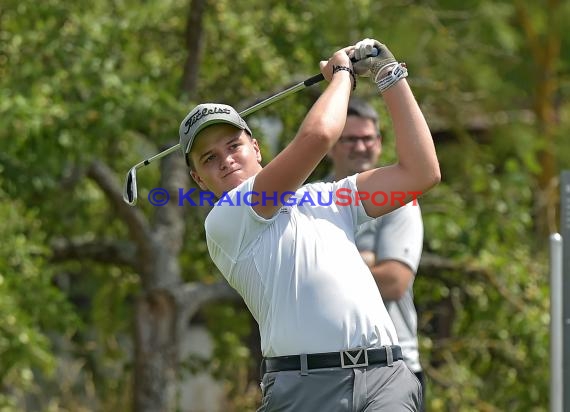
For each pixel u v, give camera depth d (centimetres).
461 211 2852
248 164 1197
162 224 2816
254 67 2923
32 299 2602
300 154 1092
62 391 3372
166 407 2781
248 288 1159
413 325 1633
